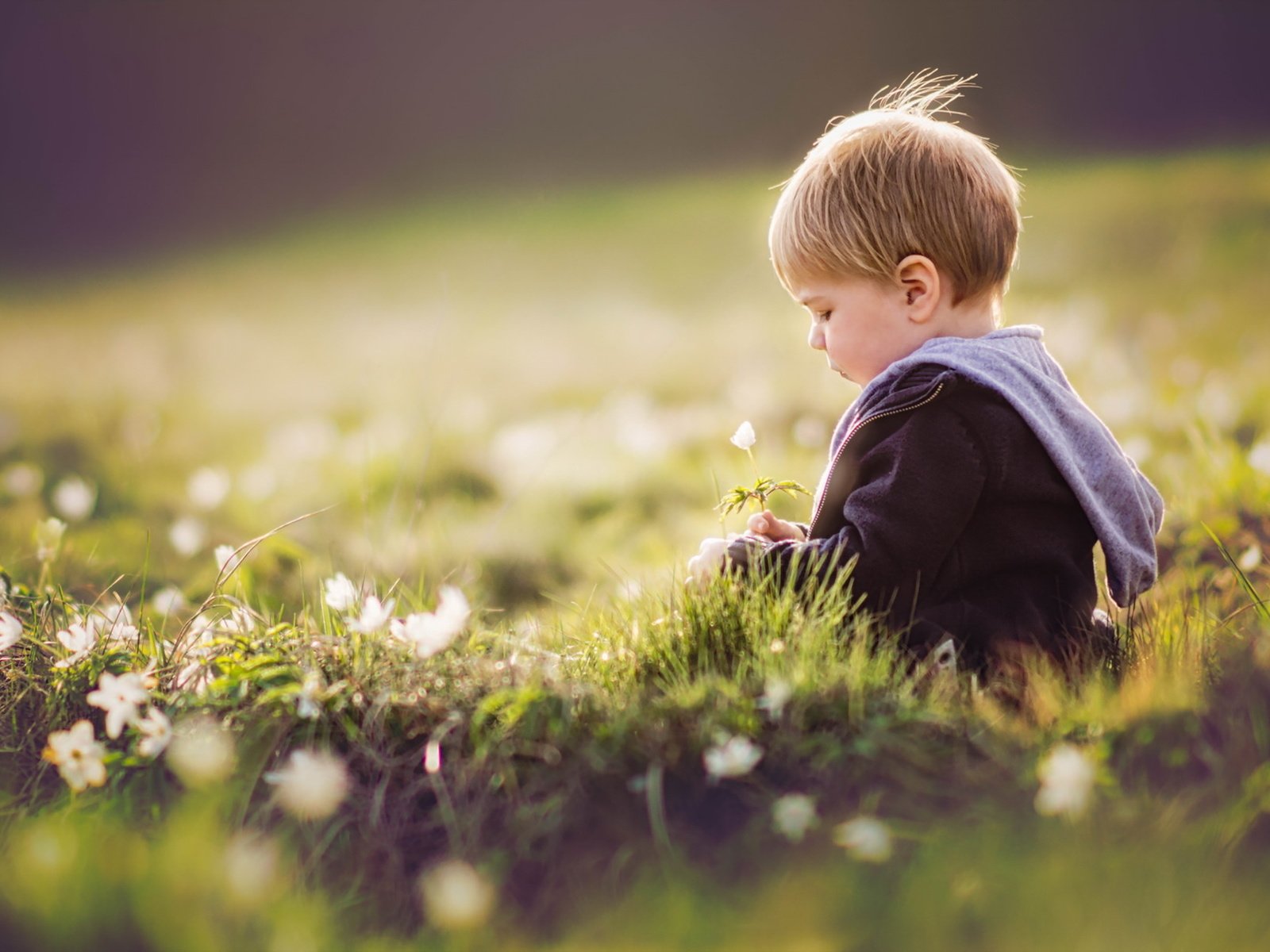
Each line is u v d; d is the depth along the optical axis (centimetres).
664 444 762
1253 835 206
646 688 264
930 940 186
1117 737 233
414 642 279
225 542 617
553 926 208
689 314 1445
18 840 234
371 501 709
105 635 299
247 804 237
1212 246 1408
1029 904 189
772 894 198
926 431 277
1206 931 184
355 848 230
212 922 198
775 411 816
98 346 1644
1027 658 262
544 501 678
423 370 1209
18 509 670
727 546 307
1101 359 816
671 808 229
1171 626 299
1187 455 546
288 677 269
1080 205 1847
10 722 277
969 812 215
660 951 190
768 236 324
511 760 241
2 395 1239
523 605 518
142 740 252
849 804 223
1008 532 279
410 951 201
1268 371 766
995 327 312
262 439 992
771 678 250
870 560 277
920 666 257
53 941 195
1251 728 227
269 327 1725
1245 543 391
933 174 296
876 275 300
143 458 888
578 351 1245
